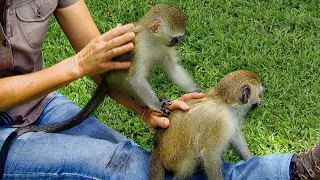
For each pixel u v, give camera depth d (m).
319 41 2.36
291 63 2.22
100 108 1.99
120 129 1.92
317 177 1.24
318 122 1.93
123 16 2.49
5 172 1.34
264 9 2.56
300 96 2.04
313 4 2.59
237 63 2.22
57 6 1.54
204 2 2.61
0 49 1.33
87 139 1.37
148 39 1.53
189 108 1.39
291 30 2.46
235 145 1.49
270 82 2.11
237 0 2.62
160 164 1.37
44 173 1.34
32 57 1.41
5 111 1.44
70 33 1.59
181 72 1.66
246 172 1.31
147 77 1.60
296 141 1.87
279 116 1.95
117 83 1.52
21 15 1.36
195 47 2.33
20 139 1.38
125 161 1.34
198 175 1.41
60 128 1.48
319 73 2.16
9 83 1.29
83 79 2.11
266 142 1.85
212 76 2.15
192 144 1.36
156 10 1.57
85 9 1.60
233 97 1.38
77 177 1.33
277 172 1.25
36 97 1.33
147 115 1.48
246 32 2.42
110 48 1.28
